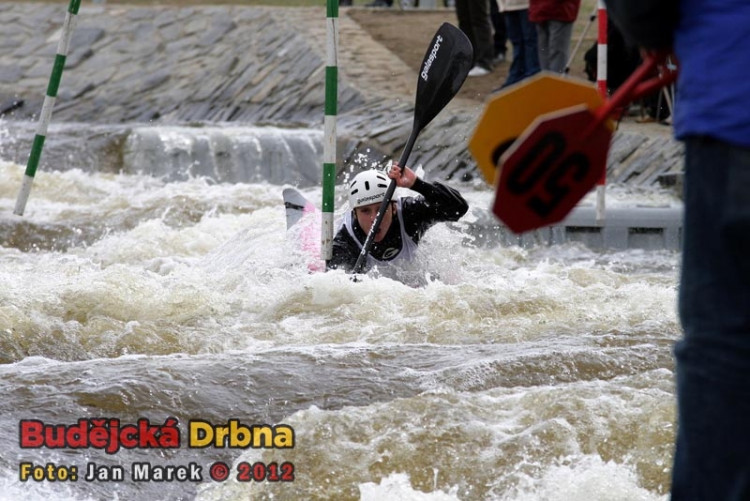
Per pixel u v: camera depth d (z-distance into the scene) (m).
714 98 6.33
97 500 9.52
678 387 6.68
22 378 12.38
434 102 19.47
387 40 57.44
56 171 39.31
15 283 17.84
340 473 10.05
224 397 11.82
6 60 61.00
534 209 6.80
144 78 58.06
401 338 14.77
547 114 6.77
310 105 50.47
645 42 6.68
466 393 11.58
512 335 14.59
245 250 21.52
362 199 18.98
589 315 15.95
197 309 16.70
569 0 36.84
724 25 6.36
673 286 18.94
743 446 6.36
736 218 6.25
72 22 24.97
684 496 6.65
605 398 11.05
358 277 17.44
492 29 54.34
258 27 60.38
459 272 19.98
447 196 19.02
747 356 6.32
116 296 17.02
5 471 9.89
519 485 9.76
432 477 9.96
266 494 9.77
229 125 49.06
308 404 11.65
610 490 9.53
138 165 41.66
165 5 67.44
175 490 9.85
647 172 35.94
